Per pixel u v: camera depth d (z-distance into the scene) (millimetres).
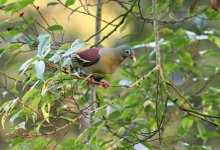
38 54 7332
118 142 9234
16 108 8594
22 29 9109
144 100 11555
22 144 8562
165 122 10742
